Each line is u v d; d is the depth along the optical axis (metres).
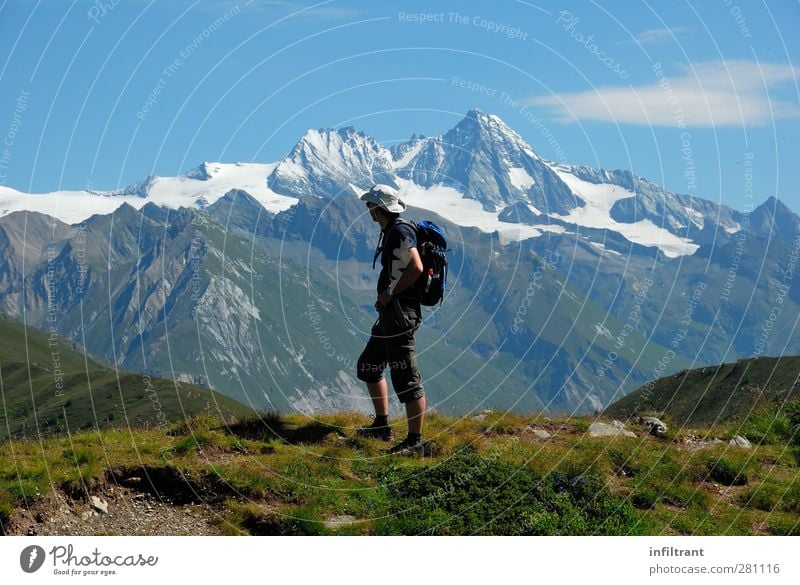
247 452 12.50
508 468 11.91
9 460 11.19
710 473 13.29
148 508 10.84
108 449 11.88
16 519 9.92
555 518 10.82
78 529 10.13
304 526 10.35
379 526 10.48
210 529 10.41
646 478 12.62
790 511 12.14
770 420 16.44
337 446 13.12
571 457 12.86
